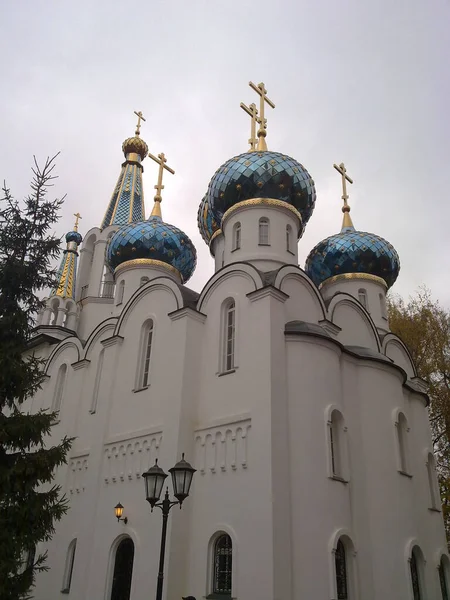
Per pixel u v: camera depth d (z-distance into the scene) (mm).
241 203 23047
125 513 18266
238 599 14273
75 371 24719
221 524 15609
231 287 19031
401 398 19797
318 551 14766
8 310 14570
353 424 18156
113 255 28984
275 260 21688
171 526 16141
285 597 13781
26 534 12898
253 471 15430
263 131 26297
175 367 18594
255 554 14375
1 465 13289
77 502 20766
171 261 28500
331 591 14500
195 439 17609
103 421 20828
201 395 18281
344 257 26828
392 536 16922
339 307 22969
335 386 17469
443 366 28703
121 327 22531
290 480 15438
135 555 17047
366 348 21078
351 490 16875
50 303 33312
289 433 16047
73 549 20172
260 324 17281
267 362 16500
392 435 18656
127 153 42250
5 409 28016
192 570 15844
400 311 31891
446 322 30000
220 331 18734
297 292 20094
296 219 23578
